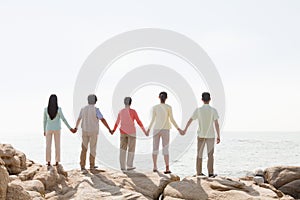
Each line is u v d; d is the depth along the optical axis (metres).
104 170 9.55
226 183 7.60
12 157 8.34
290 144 59.50
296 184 9.78
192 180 7.90
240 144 59.66
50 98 9.38
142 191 7.69
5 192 5.20
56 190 7.90
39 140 96.88
